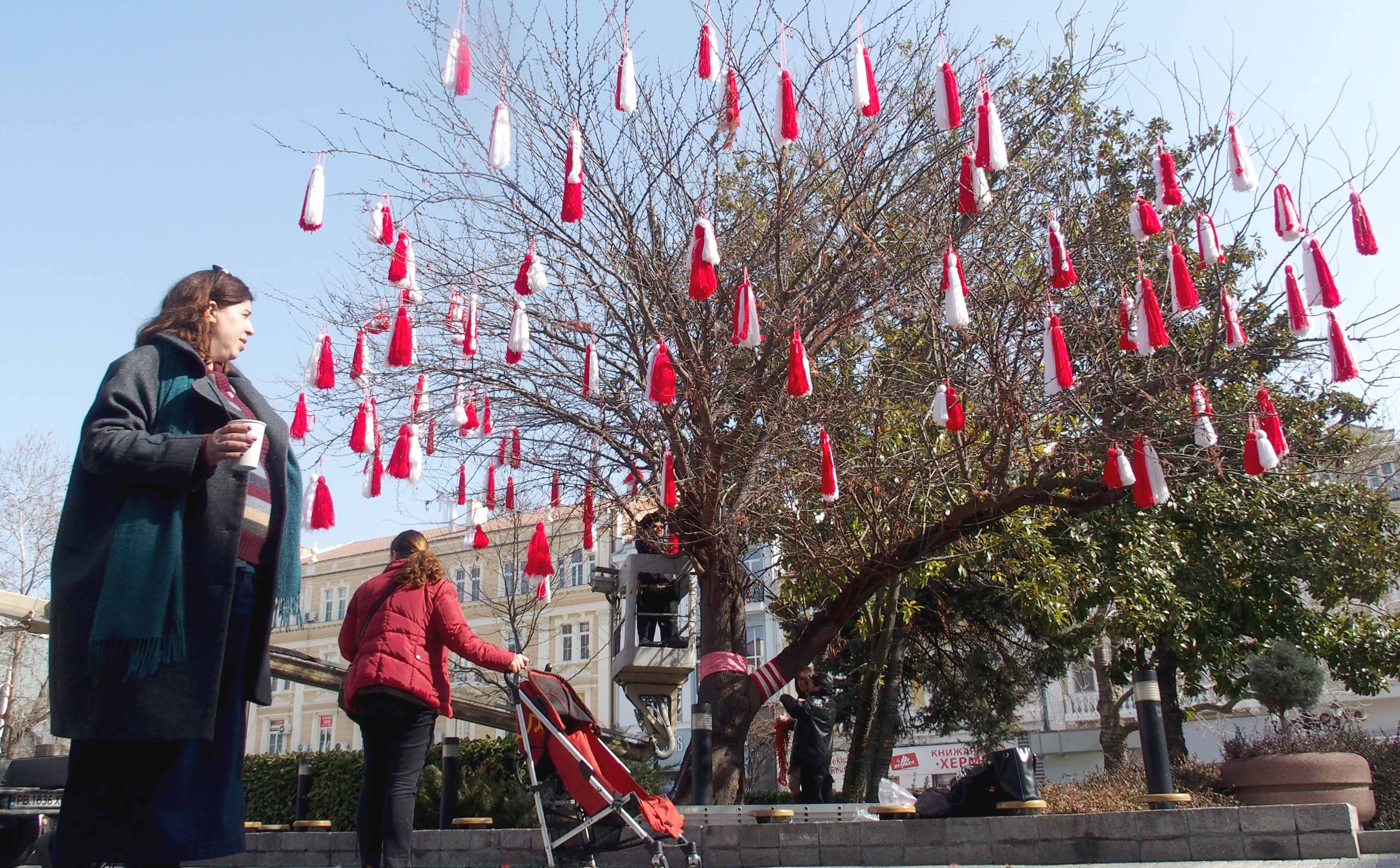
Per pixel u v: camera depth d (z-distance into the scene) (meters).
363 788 4.88
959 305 8.69
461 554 26.50
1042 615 15.24
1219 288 9.54
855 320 11.25
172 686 2.56
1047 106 11.23
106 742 2.61
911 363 11.16
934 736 33.03
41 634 10.44
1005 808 7.20
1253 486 14.77
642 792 5.79
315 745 38.88
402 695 4.74
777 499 11.30
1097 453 9.67
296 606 3.18
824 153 11.28
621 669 11.56
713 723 10.60
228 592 2.69
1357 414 11.73
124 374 2.79
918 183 11.07
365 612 5.05
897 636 16.28
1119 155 12.87
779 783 14.17
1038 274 10.15
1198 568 16.03
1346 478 15.92
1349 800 8.32
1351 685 16.36
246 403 3.17
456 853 8.15
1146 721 7.27
